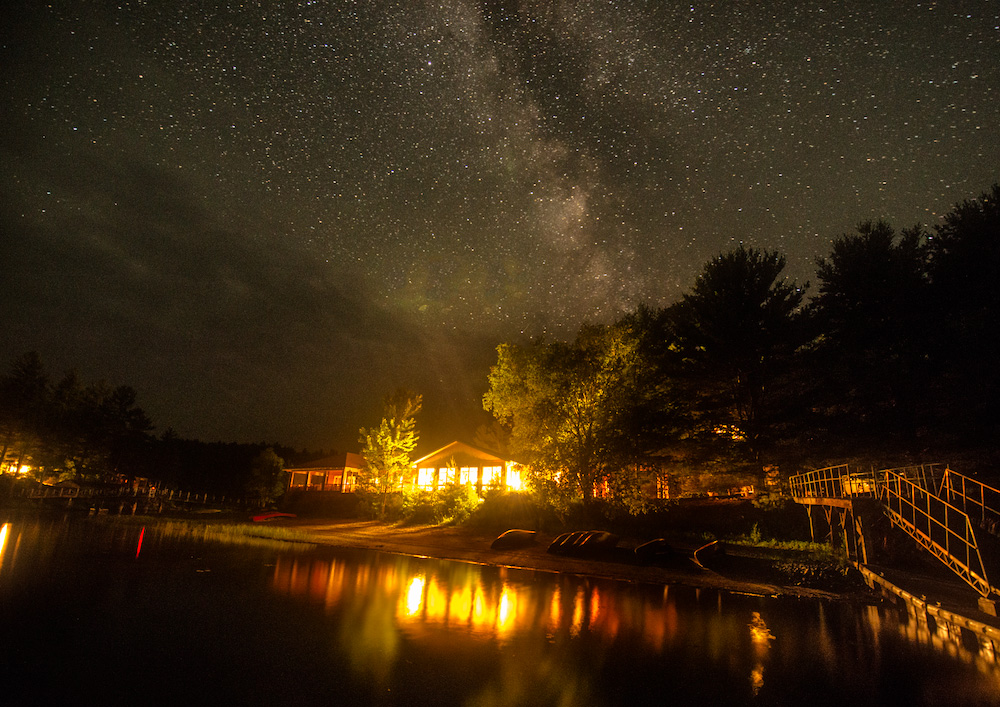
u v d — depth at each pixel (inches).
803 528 1098.1
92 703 292.2
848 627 501.7
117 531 1242.6
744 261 1355.8
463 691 320.2
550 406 1222.3
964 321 1048.2
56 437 2859.3
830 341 1279.5
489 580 738.8
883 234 1219.2
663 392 1229.7
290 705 294.7
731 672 364.8
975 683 346.9
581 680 343.3
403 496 1658.5
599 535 1005.8
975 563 740.7
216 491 3452.3
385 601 570.3
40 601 509.4
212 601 546.3
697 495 1444.4
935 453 1051.9
